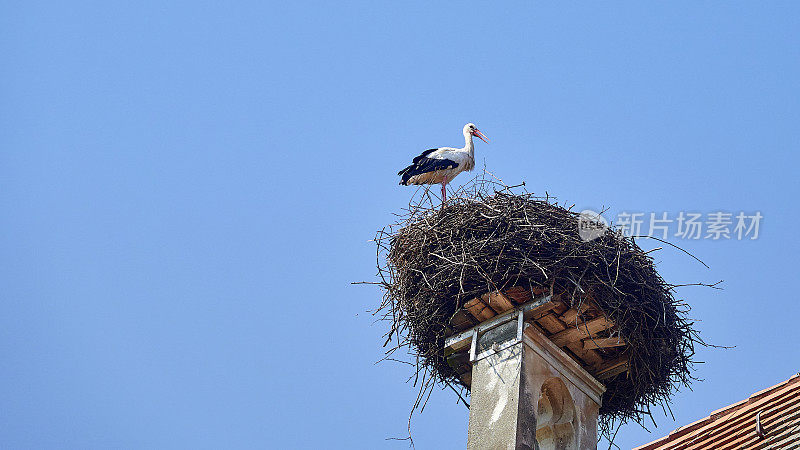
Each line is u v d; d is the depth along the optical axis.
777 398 13.93
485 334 15.55
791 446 12.40
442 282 15.30
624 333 15.00
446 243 15.52
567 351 15.81
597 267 14.90
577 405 15.23
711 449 13.64
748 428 13.55
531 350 15.02
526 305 15.20
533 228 15.13
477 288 15.20
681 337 15.62
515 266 14.94
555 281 14.91
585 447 14.97
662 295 15.40
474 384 15.16
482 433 14.52
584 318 15.02
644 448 15.12
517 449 13.94
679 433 14.96
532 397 14.60
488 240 15.13
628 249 15.42
